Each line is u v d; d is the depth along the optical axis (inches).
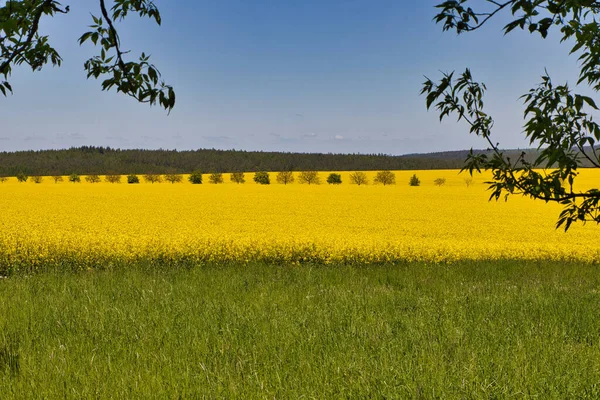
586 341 203.9
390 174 3762.3
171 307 261.1
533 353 173.3
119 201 1772.9
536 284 374.3
